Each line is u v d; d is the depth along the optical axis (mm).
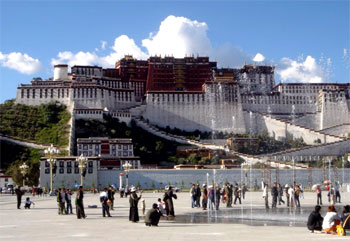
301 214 46531
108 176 149000
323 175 155500
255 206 58250
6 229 34062
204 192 53469
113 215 46562
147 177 149375
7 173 161375
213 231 32031
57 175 146125
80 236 29531
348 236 29062
